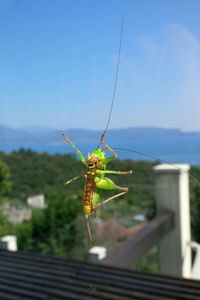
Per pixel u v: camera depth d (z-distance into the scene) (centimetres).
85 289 90
